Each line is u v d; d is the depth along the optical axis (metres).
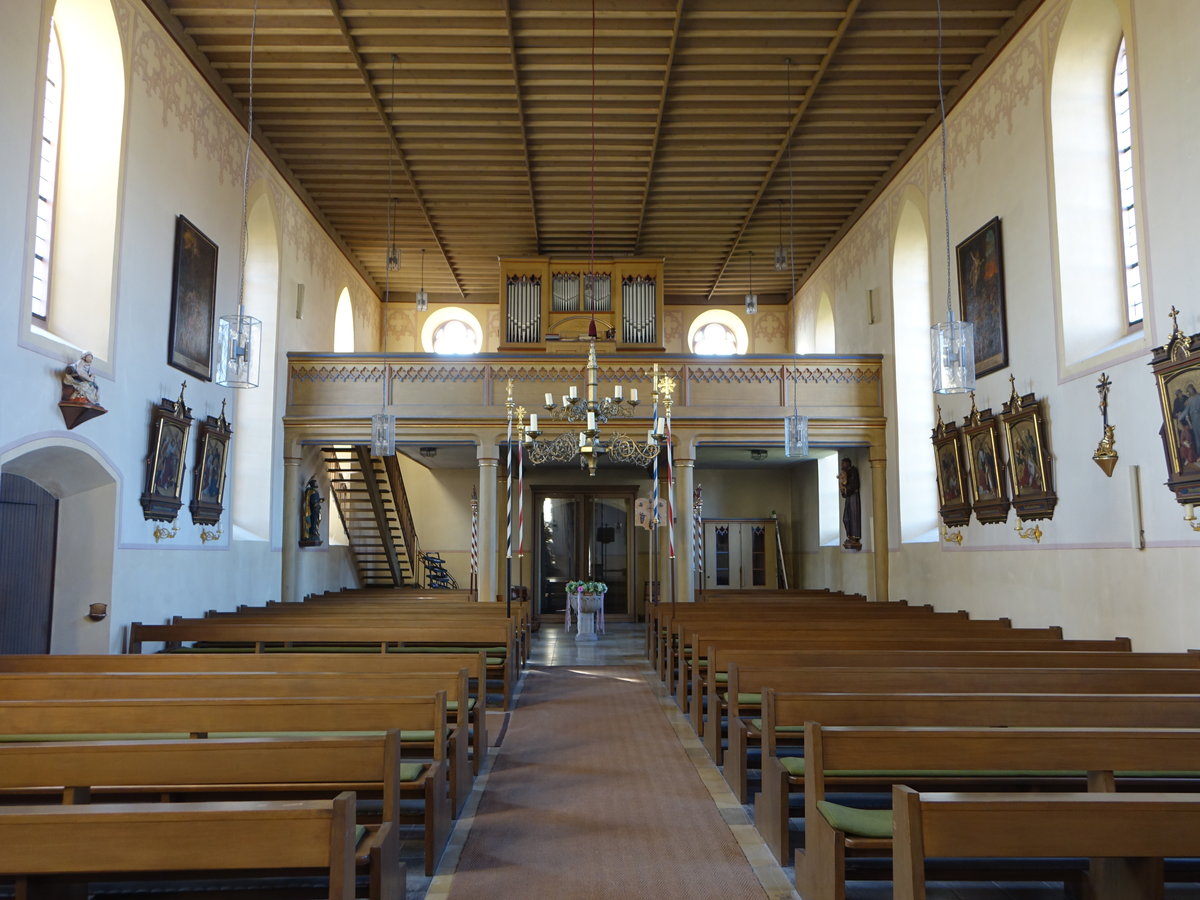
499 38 11.95
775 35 11.74
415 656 6.89
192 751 3.88
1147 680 5.87
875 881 4.66
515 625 11.59
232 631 9.67
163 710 4.79
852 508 17.38
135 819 2.89
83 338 9.31
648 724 9.26
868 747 4.23
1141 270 8.51
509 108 13.75
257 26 11.34
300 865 2.90
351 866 3.02
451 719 6.95
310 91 13.10
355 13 11.19
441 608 12.72
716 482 23.31
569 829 5.82
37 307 9.15
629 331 19.39
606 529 22.30
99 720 4.75
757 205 17.48
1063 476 9.91
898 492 15.01
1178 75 7.95
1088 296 9.95
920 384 15.03
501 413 15.43
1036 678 5.86
